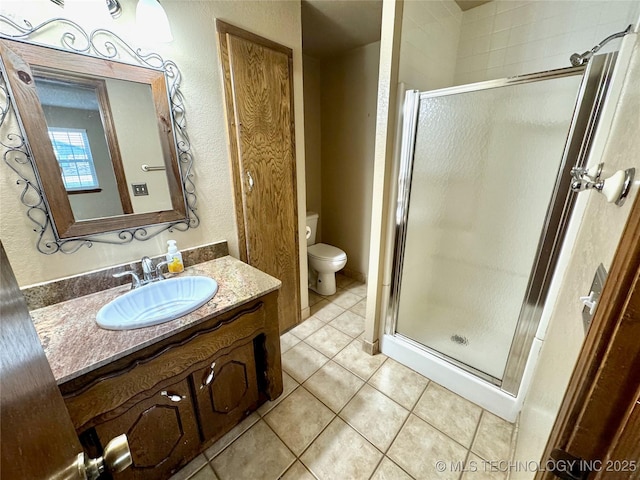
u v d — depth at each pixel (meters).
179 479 1.17
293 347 2.01
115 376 0.88
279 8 1.64
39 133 1.01
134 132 1.24
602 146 0.98
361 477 1.18
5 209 0.99
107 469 0.52
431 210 1.62
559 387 0.65
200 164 1.48
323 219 3.30
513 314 1.44
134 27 1.17
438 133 1.48
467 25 2.07
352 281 3.14
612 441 0.35
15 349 0.35
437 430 1.37
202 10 1.35
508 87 1.23
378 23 2.05
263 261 1.91
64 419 0.46
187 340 1.05
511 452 1.24
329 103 2.86
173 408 1.07
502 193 1.37
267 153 1.75
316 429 1.38
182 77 1.34
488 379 1.49
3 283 0.35
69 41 1.03
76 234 1.14
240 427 1.40
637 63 0.65
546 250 1.21
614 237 0.50
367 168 2.73
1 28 0.91
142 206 1.31
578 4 1.64
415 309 1.82
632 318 0.31
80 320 1.02
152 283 1.29
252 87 1.59
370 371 1.77
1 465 0.28
